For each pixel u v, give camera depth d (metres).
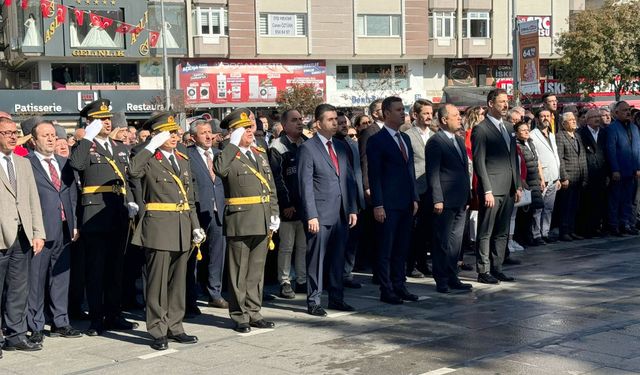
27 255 7.41
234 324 8.14
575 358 6.44
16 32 33.97
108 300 8.04
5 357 7.11
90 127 7.88
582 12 36.78
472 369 6.22
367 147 8.98
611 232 13.55
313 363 6.57
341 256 8.62
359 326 7.84
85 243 7.96
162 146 7.54
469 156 10.93
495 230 9.90
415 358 6.61
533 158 11.82
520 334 7.28
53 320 7.86
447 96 38.12
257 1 36.78
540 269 10.63
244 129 7.84
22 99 32.91
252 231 7.69
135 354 7.09
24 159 7.43
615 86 36.16
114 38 34.72
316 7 37.62
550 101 13.43
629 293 8.96
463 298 9.02
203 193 9.09
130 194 8.12
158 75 36.06
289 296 9.51
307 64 38.12
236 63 37.03
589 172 13.12
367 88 38.66
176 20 35.78
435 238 9.41
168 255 7.36
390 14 38.72
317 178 8.43
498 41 40.12
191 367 6.59
